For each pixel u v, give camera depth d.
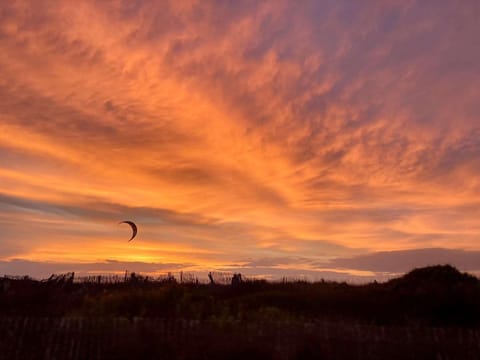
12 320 11.90
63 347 11.68
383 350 12.19
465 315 15.41
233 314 15.74
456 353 12.10
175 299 17.27
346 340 12.30
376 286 20.30
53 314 14.47
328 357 11.91
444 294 16.78
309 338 12.25
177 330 12.31
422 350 12.15
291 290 20.48
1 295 16.09
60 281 20.20
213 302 17.42
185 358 11.48
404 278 19.66
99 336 11.90
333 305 17.28
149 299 16.81
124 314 15.28
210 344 11.88
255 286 21.84
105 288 20.45
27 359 11.35
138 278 22.98
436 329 12.54
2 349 11.42
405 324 14.88
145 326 12.20
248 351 11.72
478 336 12.38
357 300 17.59
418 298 17.00
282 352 12.02
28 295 16.36
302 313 16.23
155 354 11.58
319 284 22.61
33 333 11.80
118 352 11.58
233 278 22.94
